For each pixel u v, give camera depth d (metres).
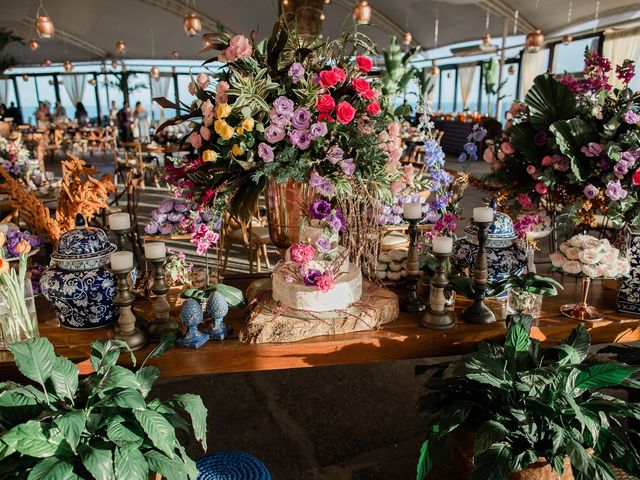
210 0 12.90
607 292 2.38
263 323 1.85
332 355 1.88
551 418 1.63
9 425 1.42
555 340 2.02
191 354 1.79
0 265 1.65
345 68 2.10
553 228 2.65
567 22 11.32
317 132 1.88
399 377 2.99
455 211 2.36
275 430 2.50
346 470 2.21
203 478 1.64
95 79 20.38
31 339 1.50
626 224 2.19
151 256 1.80
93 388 1.48
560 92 2.32
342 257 1.98
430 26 13.71
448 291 2.12
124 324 1.79
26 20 15.08
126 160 8.77
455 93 17.53
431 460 1.70
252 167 1.92
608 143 2.15
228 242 4.17
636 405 1.70
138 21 15.20
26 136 11.59
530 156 2.37
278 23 2.04
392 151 2.09
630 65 2.30
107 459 1.32
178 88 20.73
